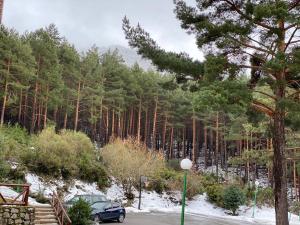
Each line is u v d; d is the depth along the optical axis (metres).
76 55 65.38
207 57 15.85
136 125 76.50
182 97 71.12
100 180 40.72
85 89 61.66
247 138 53.69
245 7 16.53
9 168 31.59
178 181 48.03
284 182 16.05
